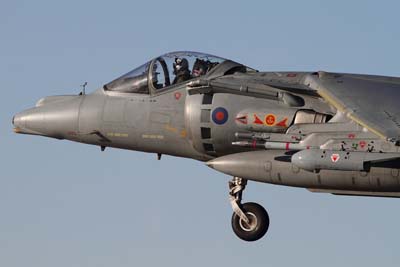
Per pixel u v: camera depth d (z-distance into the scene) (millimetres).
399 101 74812
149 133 82625
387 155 70750
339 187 76062
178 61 83062
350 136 74188
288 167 76750
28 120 85625
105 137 84000
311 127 76375
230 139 79750
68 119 84562
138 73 83750
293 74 80938
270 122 78375
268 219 82750
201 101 79938
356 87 77188
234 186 82875
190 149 82062
